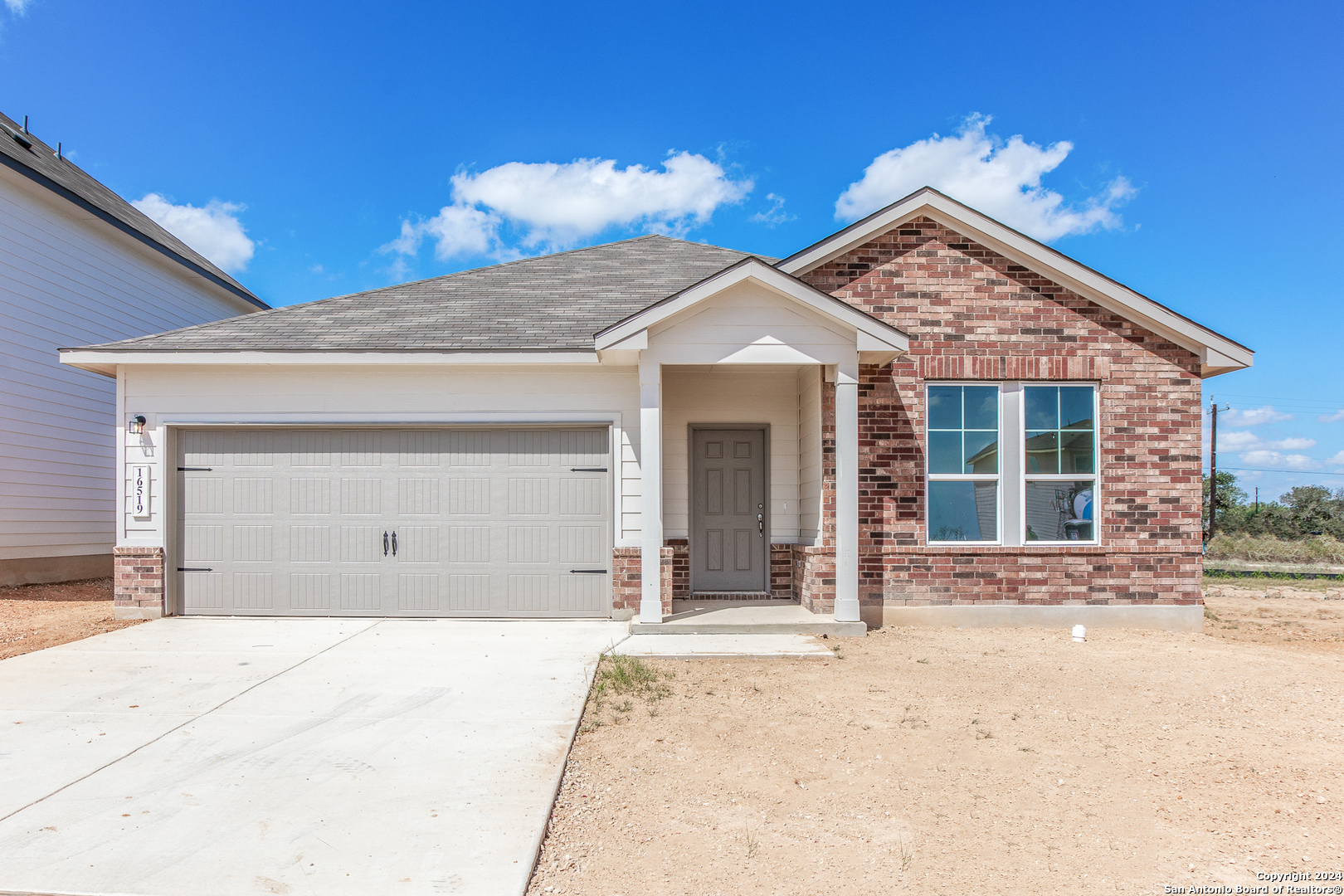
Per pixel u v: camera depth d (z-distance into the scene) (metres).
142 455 9.45
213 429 9.55
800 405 10.45
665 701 6.30
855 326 8.63
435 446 9.59
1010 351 9.62
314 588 9.52
